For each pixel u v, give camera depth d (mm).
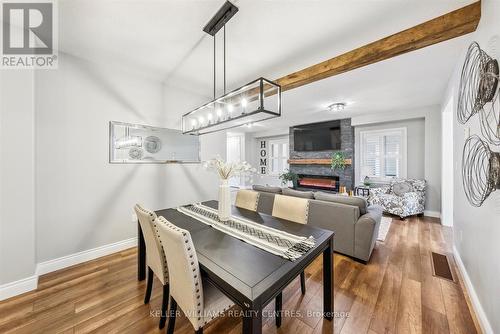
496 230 1307
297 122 6223
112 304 1750
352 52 2221
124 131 2799
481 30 1548
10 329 1492
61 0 1562
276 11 1661
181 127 3420
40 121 2174
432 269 2285
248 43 2117
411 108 4594
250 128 7125
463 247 2105
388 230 3533
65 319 1585
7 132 1831
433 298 1812
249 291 926
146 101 3016
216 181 3938
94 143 2549
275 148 7812
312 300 1812
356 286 1999
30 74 1940
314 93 3574
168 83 3193
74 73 2389
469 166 1832
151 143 3066
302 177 6738
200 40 2070
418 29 1818
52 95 2248
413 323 1545
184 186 3471
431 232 3430
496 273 1300
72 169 2391
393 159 5168
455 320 1569
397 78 2943
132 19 1769
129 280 2098
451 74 2771
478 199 1626
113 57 2418
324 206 2715
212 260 1194
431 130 4414
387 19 1758
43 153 2199
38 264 2176
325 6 1612
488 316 1415
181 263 1137
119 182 2764
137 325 1535
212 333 1479
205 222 1868
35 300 1790
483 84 1433
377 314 1640
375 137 5383
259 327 917
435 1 1564
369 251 2379
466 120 1912
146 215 1501
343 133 5703
